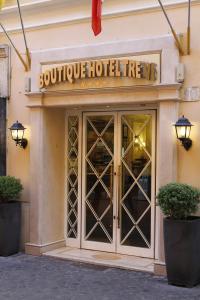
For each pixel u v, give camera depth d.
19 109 8.81
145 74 7.26
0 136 8.97
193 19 7.14
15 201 8.61
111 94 7.73
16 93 8.85
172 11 7.31
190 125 6.88
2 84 8.93
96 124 8.59
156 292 6.39
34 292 6.37
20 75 8.80
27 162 8.70
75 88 8.01
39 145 8.46
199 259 6.74
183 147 7.16
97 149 8.58
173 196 6.54
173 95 7.14
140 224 8.07
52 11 8.45
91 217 8.64
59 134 8.84
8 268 7.55
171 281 6.72
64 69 8.04
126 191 8.24
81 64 7.84
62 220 8.92
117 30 7.81
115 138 8.34
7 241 8.30
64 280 6.91
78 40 8.20
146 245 8.02
